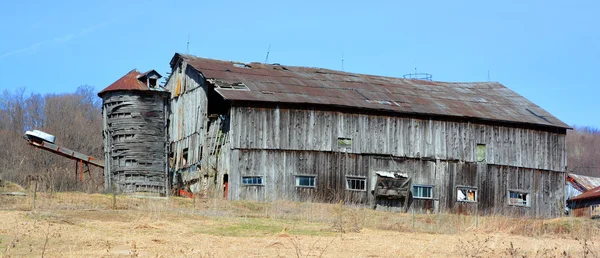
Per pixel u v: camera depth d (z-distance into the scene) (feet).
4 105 319.68
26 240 78.95
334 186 155.02
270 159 151.33
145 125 155.22
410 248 81.97
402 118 163.73
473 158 168.76
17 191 124.67
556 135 179.22
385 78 190.39
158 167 155.33
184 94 177.68
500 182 170.81
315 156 154.51
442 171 165.37
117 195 127.54
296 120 154.30
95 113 341.21
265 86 159.74
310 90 163.22
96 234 84.89
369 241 87.66
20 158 219.41
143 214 104.47
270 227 98.84
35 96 331.16
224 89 153.07
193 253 72.59
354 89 171.32
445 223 121.19
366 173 158.40
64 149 157.99
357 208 133.90
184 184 171.22
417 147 163.94
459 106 174.29
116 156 153.89
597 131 483.10
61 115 307.58
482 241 91.86
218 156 156.35
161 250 74.33
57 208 106.11
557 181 177.58
